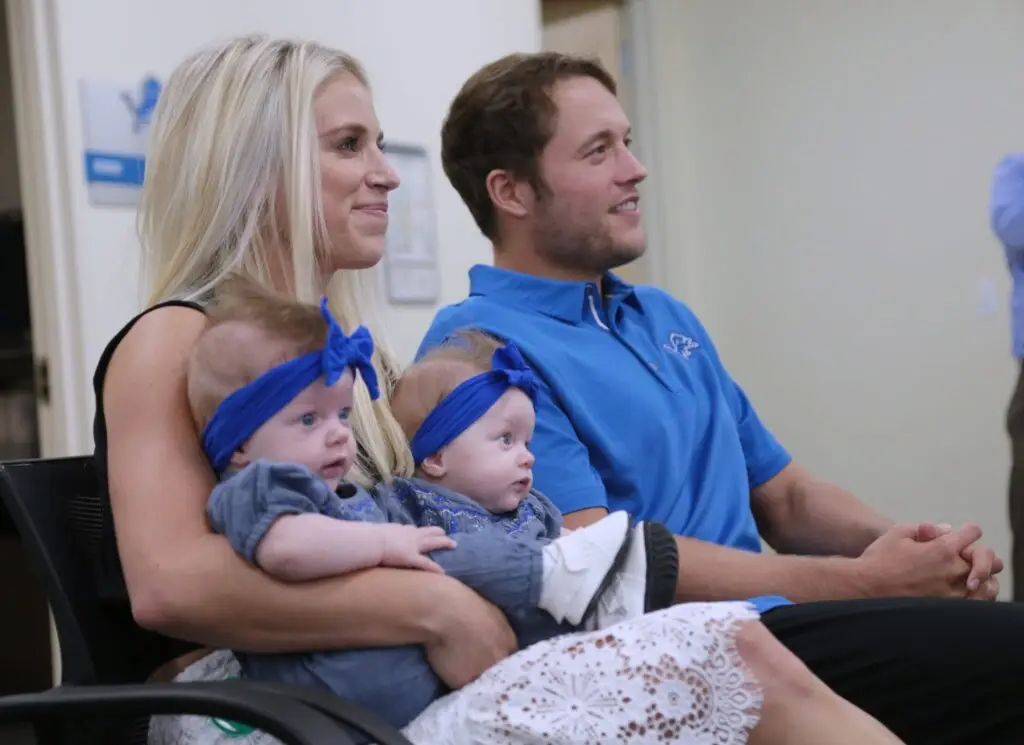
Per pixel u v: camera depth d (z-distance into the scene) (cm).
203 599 97
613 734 93
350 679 99
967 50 348
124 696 92
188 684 93
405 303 293
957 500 354
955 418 354
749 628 96
